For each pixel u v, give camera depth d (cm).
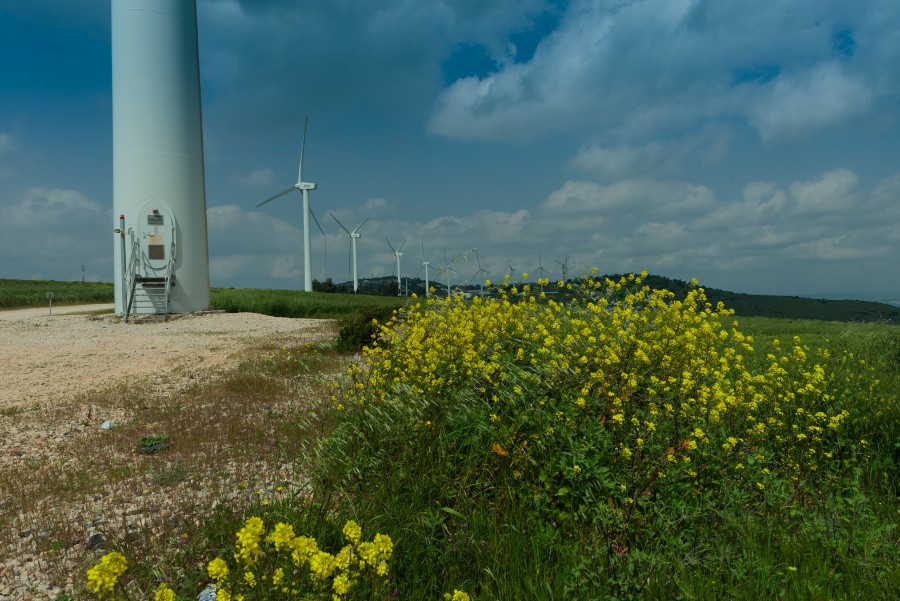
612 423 525
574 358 629
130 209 2802
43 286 6100
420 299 1038
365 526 425
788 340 1362
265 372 1260
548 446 507
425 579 392
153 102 2791
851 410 667
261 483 588
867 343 1171
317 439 596
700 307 893
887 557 417
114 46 2827
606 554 401
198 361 1518
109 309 3581
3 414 970
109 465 688
